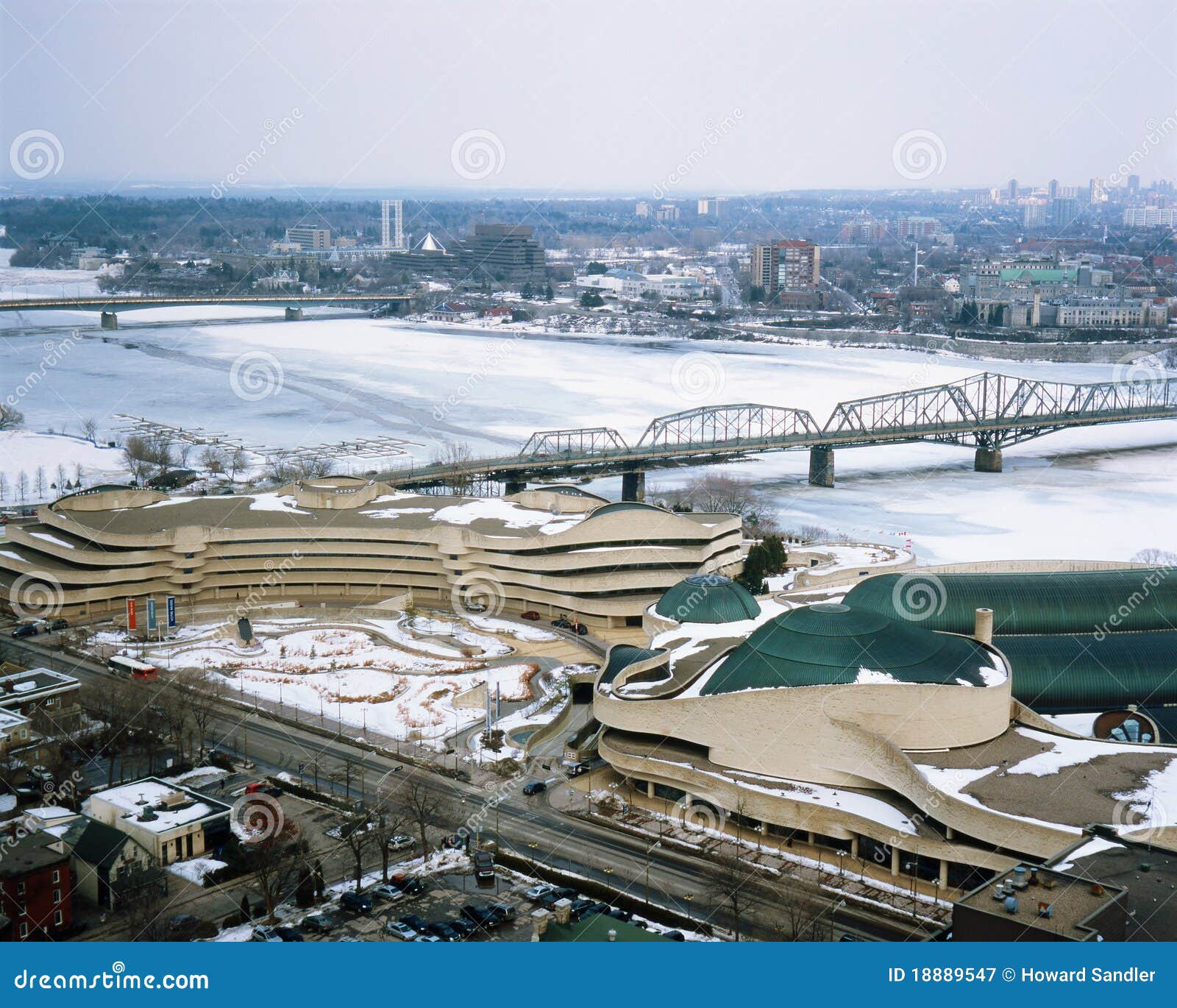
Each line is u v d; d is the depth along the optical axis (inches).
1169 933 7450.8
